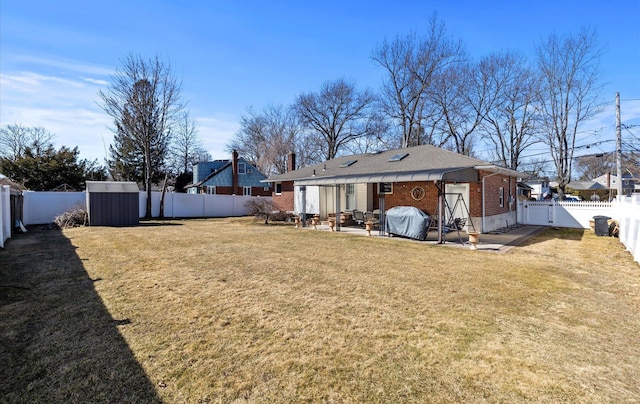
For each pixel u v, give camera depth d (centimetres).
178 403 265
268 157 4100
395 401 269
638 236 813
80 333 393
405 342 373
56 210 1831
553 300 522
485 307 488
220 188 3362
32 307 479
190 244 1065
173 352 348
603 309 484
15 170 2645
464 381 297
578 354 348
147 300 512
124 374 306
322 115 3644
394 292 557
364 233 1380
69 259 822
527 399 272
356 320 436
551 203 1759
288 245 1051
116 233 1359
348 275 670
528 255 905
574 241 1188
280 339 380
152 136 2359
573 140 2345
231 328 409
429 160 1498
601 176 4925
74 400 269
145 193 2266
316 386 289
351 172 1700
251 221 2027
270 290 566
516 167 2702
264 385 291
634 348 363
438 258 851
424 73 2794
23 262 786
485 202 1424
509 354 346
